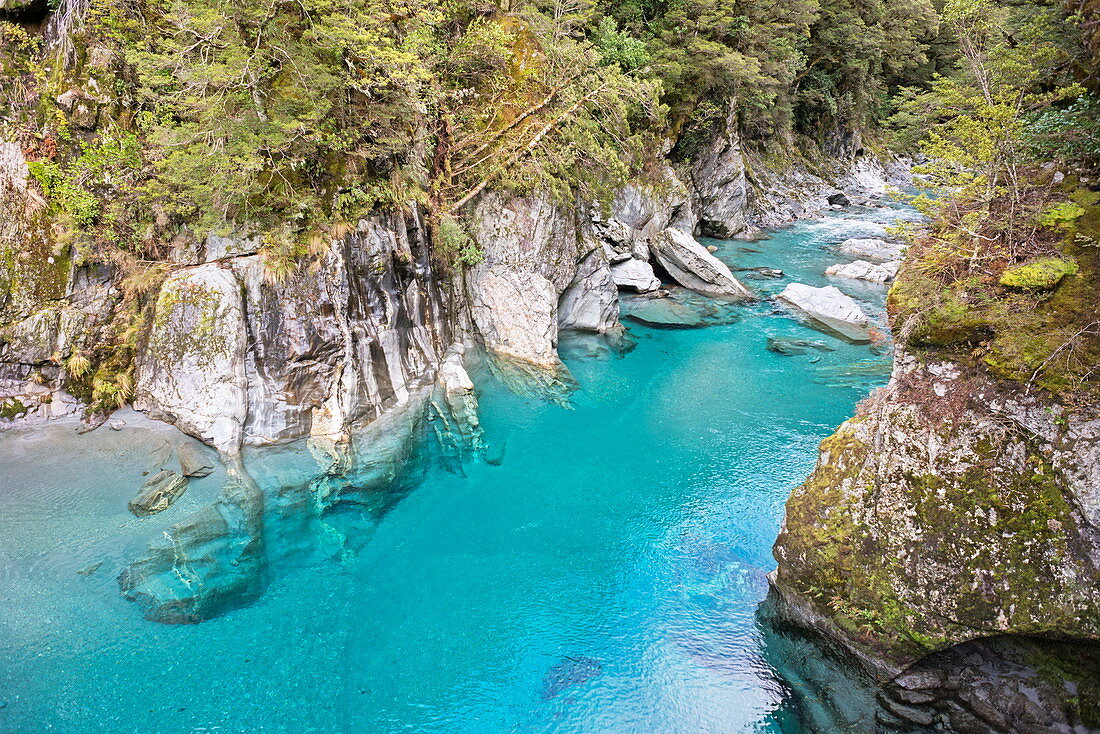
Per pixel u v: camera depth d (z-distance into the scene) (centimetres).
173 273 1390
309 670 986
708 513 1385
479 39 1895
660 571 1222
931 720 851
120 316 1412
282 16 1394
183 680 948
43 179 1353
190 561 1123
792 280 2883
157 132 1272
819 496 1005
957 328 895
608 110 2284
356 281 1501
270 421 1380
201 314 1335
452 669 1011
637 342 2267
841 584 961
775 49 3819
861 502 946
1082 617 752
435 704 952
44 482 1223
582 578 1204
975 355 880
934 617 855
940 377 908
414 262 1714
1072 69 1094
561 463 1561
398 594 1150
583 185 2258
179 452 1318
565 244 2131
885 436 940
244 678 962
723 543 1295
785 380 1989
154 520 1177
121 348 1406
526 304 1953
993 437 844
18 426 1318
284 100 1396
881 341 2231
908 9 4853
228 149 1312
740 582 1189
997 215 981
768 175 4359
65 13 1377
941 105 1206
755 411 1808
